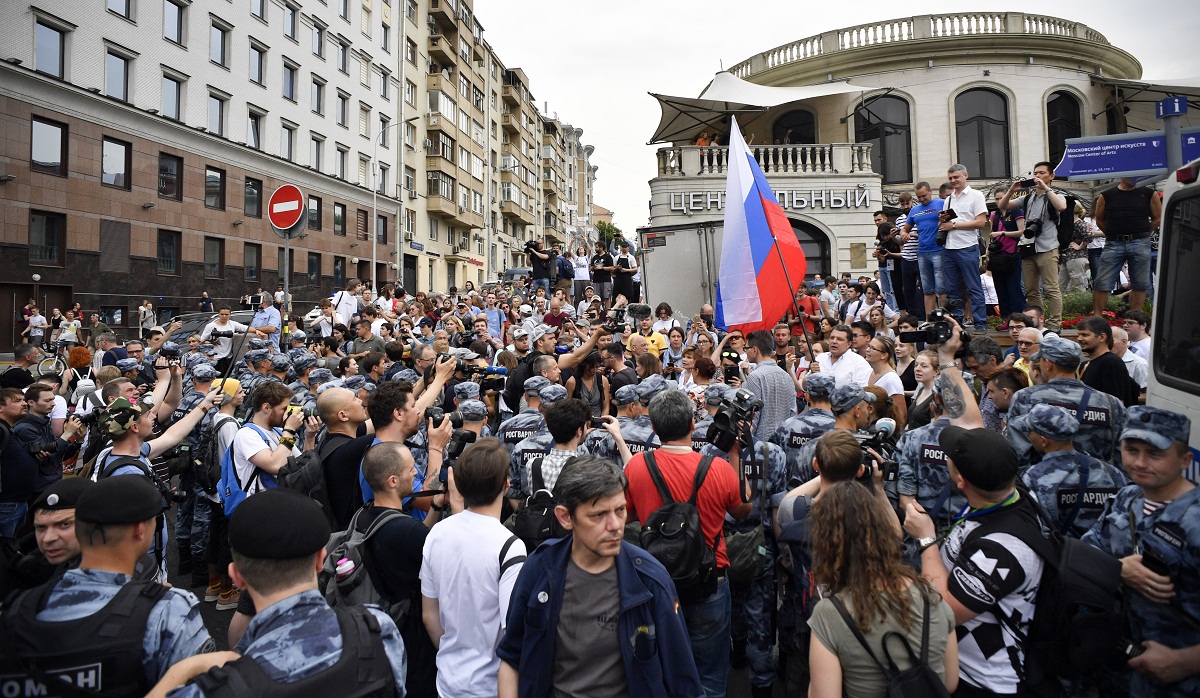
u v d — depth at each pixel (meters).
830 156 18.58
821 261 18.58
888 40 20.22
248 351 7.36
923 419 5.18
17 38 20.42
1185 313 3.24
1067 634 2.40
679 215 17.72
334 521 3.88
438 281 45.94
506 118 57.34
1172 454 2.53
